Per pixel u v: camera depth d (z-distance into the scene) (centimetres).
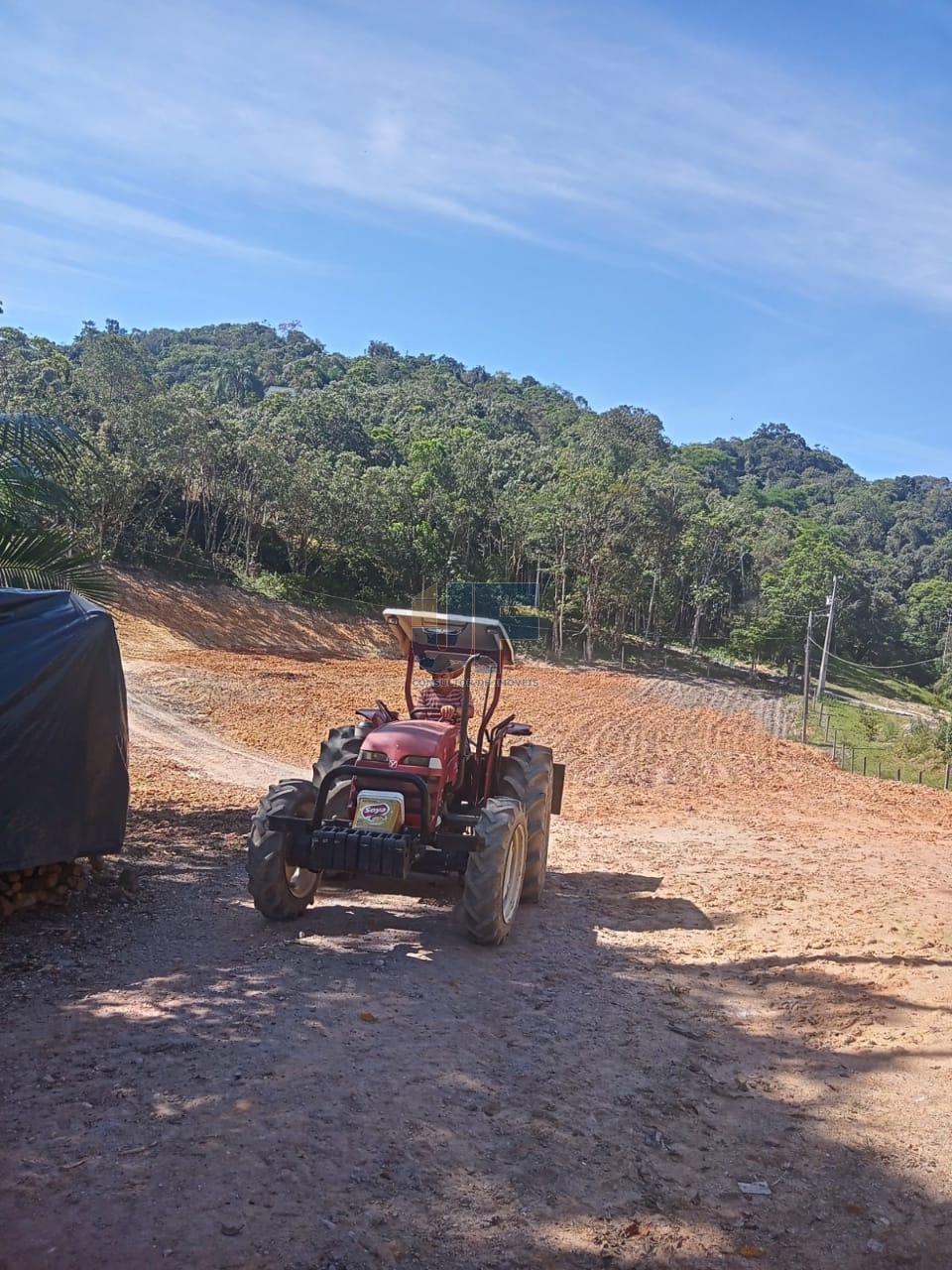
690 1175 415
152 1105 428
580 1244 360
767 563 9281
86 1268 322
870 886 1073
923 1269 358
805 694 4838
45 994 557
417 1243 350
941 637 10194
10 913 696
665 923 855
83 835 745
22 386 6688
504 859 709
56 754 714
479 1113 450
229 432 6719
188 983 589
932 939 809
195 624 5434
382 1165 396
